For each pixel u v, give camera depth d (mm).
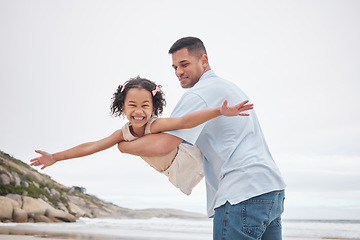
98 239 4484
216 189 1963
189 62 2170
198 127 1838
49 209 8961
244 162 1812
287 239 6180
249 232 1727
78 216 10414
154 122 1892
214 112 1733
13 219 8031
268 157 1946
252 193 1742
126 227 7625
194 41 2174
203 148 1970
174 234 5863
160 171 2113
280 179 1839
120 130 2033
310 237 6781
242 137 1880
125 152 1926
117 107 2043
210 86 1959
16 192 9258
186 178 2146
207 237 5328
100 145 2037
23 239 4039
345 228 8969
